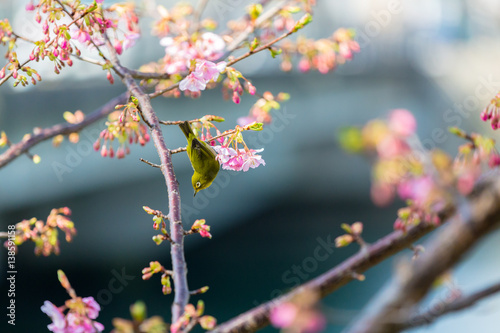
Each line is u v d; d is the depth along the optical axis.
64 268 15.52
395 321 2.32
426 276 2.28
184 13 5.30
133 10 4.34
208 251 20.34
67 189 14.88
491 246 14.74
